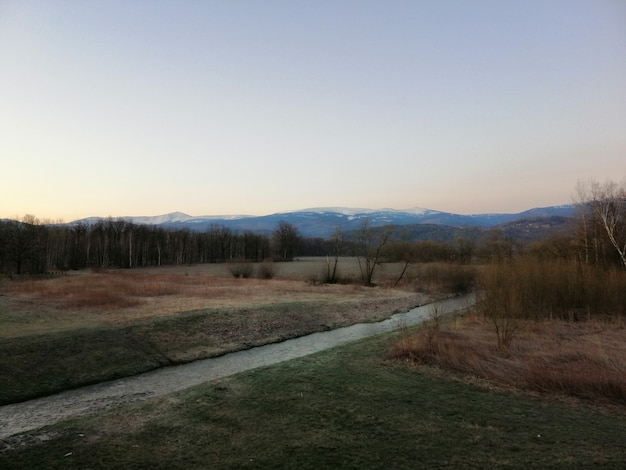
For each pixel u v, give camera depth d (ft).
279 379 43.29
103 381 52.90
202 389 40.29
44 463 25.13
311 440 28.14
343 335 84.69
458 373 45.14
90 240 298.97
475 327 68.28
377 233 192.85
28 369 51.62
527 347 54.08
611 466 24.18
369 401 36.14
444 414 32.96
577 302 83.66
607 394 37.35
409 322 97.66
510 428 30.09
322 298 124.16
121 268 280.92
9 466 24.75
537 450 26.40
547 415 32.81
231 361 64.03
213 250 380.37
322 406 34.94
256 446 27.30
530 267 89.15
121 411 34.58
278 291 141.18
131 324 72.64
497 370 44.32
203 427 30.68
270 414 33.19
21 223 219.20
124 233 316.60
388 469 24.00
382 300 126.31
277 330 83.87
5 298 106.32
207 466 24.59
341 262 307.99
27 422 38.88
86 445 27.68
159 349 65.21
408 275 193.88
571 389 38.58
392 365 48.80
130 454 26.30
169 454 26.25
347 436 28.76
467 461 24.91
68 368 53.88
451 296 148.97
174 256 349.41
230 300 112.47
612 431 29.58
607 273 93.61
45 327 69.05
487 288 82.74
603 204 131.13
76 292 115.44
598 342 55.52
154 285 139.74
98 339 63.82
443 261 221.05
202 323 79.41
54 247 271.90
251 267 217.56
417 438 28.35
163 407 35.24
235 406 35.17
